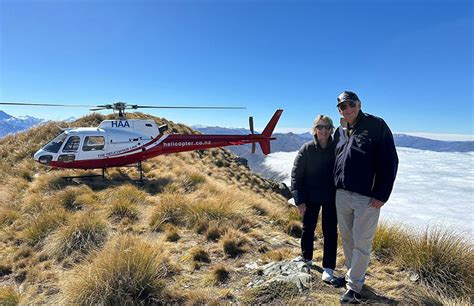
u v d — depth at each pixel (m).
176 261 5.80
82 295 4.31
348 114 3.95
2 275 5.76
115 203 8.77
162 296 4.42
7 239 7.29
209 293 4.53
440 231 5.58
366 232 3.97
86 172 13.60
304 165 4.89
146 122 13.88
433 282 4.80
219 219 7.95
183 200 8.80
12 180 12.17
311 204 5.02
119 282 4.37
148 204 9.78
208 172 18.16
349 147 4.02
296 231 8.00
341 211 4.26
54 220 7.68
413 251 5.39
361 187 3.89
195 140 14.73
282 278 4.62
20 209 9.34
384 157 3.75
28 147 16.70
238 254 6.12
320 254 6.01
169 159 17.28
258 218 8.91
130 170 14.87
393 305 4.07
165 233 7.27
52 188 11.21
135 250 4.95
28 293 4.93
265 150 16.75
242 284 4.82
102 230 7.18
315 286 4.46
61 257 6.35
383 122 3.86
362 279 4.10
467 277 4.81
